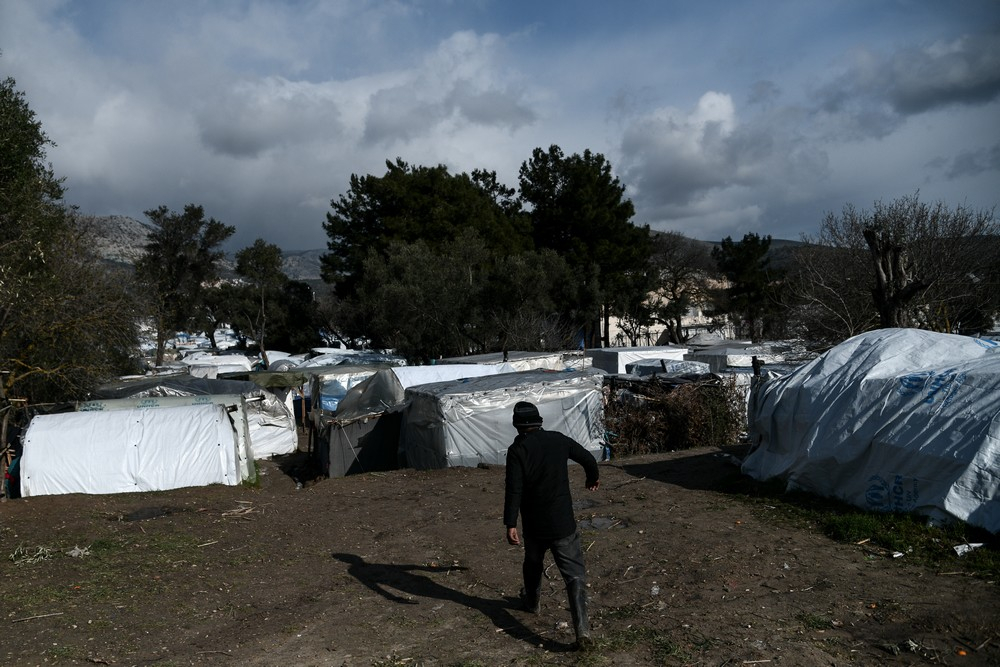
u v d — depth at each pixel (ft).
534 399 48.29
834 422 30.50
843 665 15.17
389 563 25.03
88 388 50.80
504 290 111.65
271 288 187.42
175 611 20.13
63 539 28.48
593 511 31.24
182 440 42.52
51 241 48.16
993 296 69.46
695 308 238.27
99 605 20.39
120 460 40.81
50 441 40.40
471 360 82.28
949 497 23.57
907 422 27.07
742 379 55.72
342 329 172.55
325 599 21.18
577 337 156.15
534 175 163.12
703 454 44.14
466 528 29.86
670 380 55.67
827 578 20.54
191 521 32.27
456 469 45.93
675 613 18.54
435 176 147.54
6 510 34.47
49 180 49.32
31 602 20.49
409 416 51.39
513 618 18.97
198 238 171.42
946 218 70.59
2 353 42.55
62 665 16.42
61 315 44.45
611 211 157.79
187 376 73.31
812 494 30.78
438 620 19.08
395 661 16.52
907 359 31.04
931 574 20.49
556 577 22.22
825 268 76.33
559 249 160.76
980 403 25.07
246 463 45.50
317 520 32.78
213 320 237.86
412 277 112.06
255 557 26.07
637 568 22.62
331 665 16.44
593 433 49.47
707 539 25.21
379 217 153.17
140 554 26.22
